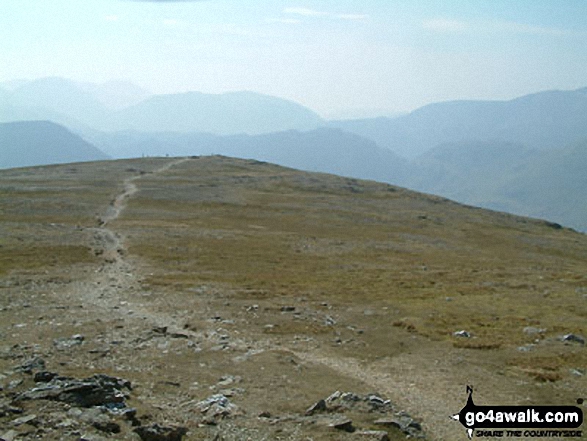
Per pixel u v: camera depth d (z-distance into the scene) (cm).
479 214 15488
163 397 1877
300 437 1549
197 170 19450
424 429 1816
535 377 2455
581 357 2783
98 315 3391
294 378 2244
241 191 15025
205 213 11181
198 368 2322
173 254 6638
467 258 8200
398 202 15662
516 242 11106
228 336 3011
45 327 2964
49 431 1367
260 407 1836
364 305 4159
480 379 2436
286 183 17538
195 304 3925
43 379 1808
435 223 12575
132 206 11319
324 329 3288
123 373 2144
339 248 8238
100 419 1473
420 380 2400
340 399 1953
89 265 5616
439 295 4641
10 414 1457
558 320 3691
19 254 5953
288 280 5306
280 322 3428
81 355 2408
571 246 11312
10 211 9625
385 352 2866
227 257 6688
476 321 3638
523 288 5138
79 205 10831
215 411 1709
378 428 1702
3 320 3108
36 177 15300
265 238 8662
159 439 1427
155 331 2978
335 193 16438
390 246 8844
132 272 5372
